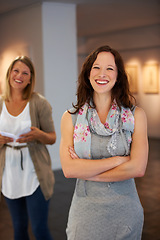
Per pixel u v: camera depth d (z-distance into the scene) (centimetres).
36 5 695
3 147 306
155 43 1021
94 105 217
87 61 216
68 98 729
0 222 426
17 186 302
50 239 310
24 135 297
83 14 830
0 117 308
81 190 211
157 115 1090
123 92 215
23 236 315
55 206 481
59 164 724
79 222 209
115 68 210
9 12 779
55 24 703
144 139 212
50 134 318
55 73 709
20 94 311
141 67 1105
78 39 1263
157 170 688
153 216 436
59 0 675
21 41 750
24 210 313
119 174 204
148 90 1098
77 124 216
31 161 305
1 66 827
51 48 701
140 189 559
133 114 213
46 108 315
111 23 974
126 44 1112
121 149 211
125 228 205
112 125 212
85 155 213
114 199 206
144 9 782
